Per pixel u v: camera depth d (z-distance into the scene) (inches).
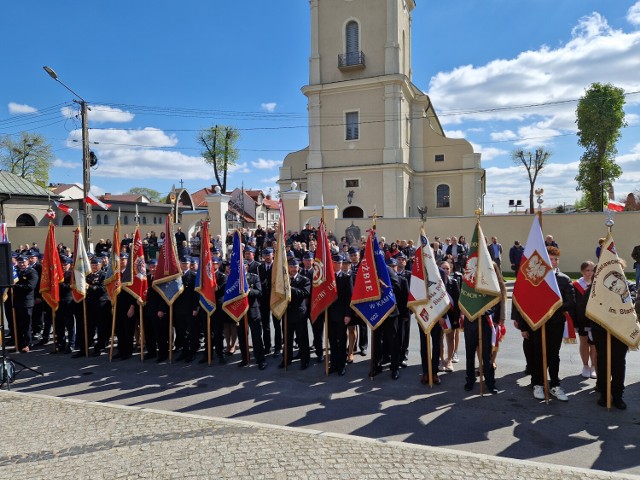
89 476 173.9
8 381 301.9
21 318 390.3
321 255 316.5
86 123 893.8
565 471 174.2
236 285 328.8
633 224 855.7
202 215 1015.0
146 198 2333.9
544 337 258.5
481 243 273.3
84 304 375.9
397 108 1259.2
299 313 329.4
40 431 216.7
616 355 241.3
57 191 2266.2
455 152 1398.9
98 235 1140.5
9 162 1984.5
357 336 383.9
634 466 186.5
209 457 187.5
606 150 1729.8
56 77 756.6
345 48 1315.2
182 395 279.1
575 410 243.6
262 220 2258.9
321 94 1330.0
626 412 239.8
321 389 285.6
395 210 1258.6
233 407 258.4
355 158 1306.6
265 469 177.0
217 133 2213.3
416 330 454.6
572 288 265.7
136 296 354.9
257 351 332.5
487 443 208.7
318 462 182.4
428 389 281.6
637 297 269.6
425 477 170.1
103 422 226.5
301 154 1486.2
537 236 263.7
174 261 350.6
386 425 230.1
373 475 171.6
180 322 355.3
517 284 268.8
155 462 183.9
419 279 287.7
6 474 176.7
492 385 271.4
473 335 275.0
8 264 299.7
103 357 372.2
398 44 1270.9
